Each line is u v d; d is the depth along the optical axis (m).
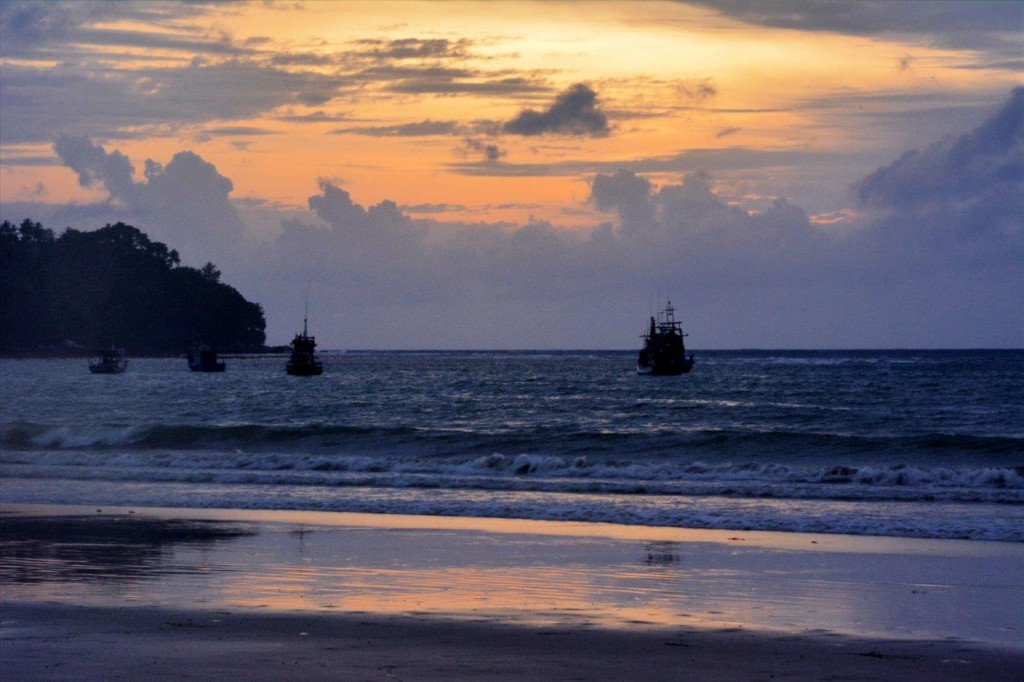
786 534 53.12
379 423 160.38
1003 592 38.53
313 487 74.00
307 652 29.55
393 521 57.84
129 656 28.98
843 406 190.50
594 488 72.88
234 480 77.88
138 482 77.12
